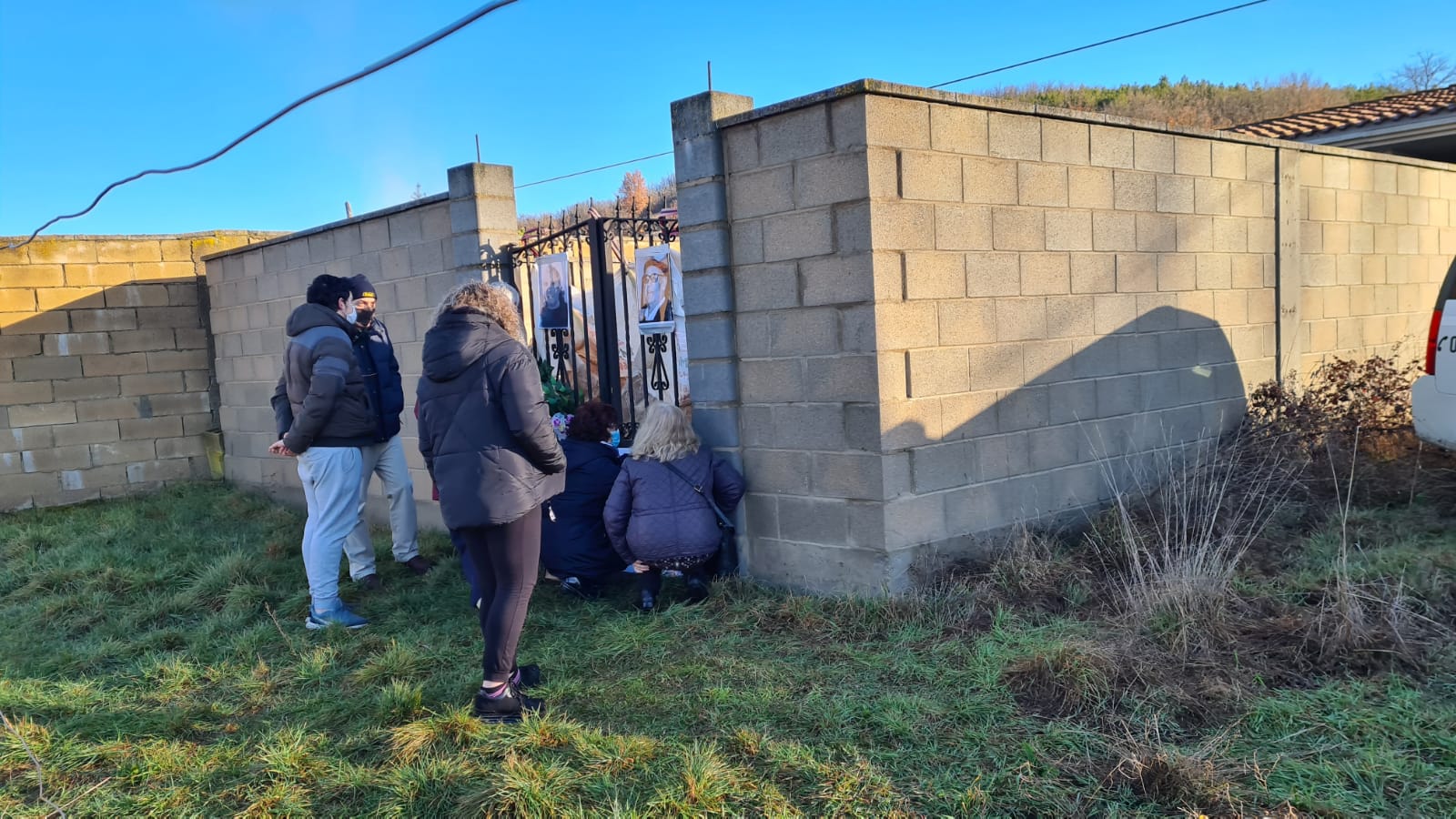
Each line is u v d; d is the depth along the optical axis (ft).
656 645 13.57
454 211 20.49
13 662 14.25
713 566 16.42
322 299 16.25
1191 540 15.74
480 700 11.12
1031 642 12.42
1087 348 17.58
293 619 16.17
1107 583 14.52
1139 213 18.45
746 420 16.17
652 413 15.60
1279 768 9.15
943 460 15.20
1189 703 10.53
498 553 11.02
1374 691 10.61
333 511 15.52
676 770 9.70
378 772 10.03
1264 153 21.29
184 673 13.32
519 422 10.61
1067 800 8.87
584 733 10.58
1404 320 26.68
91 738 11.30
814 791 9.27
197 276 30.45
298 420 15.10
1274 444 19.20
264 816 9.36
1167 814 8.58
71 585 18.56
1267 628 12.26
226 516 25.45
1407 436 21.70
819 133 14.48
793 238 15.06
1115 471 18.26
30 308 27.81
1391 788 8.77
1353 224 24.50
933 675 11.93
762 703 11.29
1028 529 16.56
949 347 15.20
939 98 14.71
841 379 14.69
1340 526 16.48
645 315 18.58
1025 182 16.25
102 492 29.07
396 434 18.67
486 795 9.16
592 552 15.89
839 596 14.94
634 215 18.79
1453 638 11.62
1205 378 20.17
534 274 20.42
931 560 15.07
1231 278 20.68
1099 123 17.48
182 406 30.35
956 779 9.37
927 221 14.76
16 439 27.68
